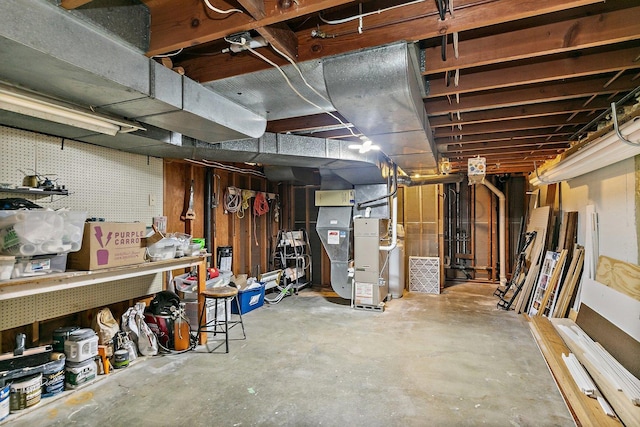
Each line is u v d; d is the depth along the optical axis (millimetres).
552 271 4277
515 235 6898
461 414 2289
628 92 2471
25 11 1340
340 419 2238
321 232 5500
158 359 3164
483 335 3859
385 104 2035
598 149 2729
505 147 4039
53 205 2773
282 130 3512
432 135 3414
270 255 6441
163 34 1784
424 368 2994
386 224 5367
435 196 6426
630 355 2516
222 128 2504
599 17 1700
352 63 1836
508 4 1506
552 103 2842
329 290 6383
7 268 2043
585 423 2016
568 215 4355
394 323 4316
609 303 3004
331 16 1842
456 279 7152
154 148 3232
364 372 2916
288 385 2689
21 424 2162
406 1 1703
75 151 2924
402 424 2186
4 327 2465
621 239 3010
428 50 1995
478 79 2281
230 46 1927
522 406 2379
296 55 1902
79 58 1536
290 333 3926
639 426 1807
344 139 4141
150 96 1903
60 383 2504
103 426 2158
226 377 2820
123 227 2764
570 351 3014
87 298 3023
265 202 6105
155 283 3730
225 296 3430
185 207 4379
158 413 2303
